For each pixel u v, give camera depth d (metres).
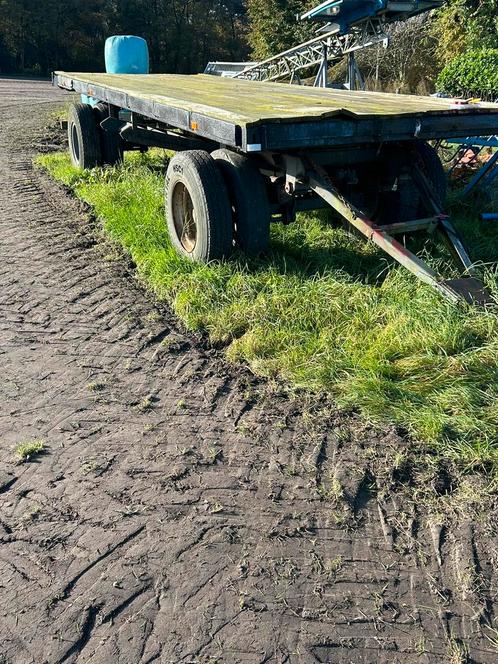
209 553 2.36
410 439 2.97
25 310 4.45
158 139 7.05
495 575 2.28
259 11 34.12
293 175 4.58
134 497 2.64
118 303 4.55
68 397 3.36
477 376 3.34
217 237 4.68
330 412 3.18
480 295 3.92
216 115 4.04
